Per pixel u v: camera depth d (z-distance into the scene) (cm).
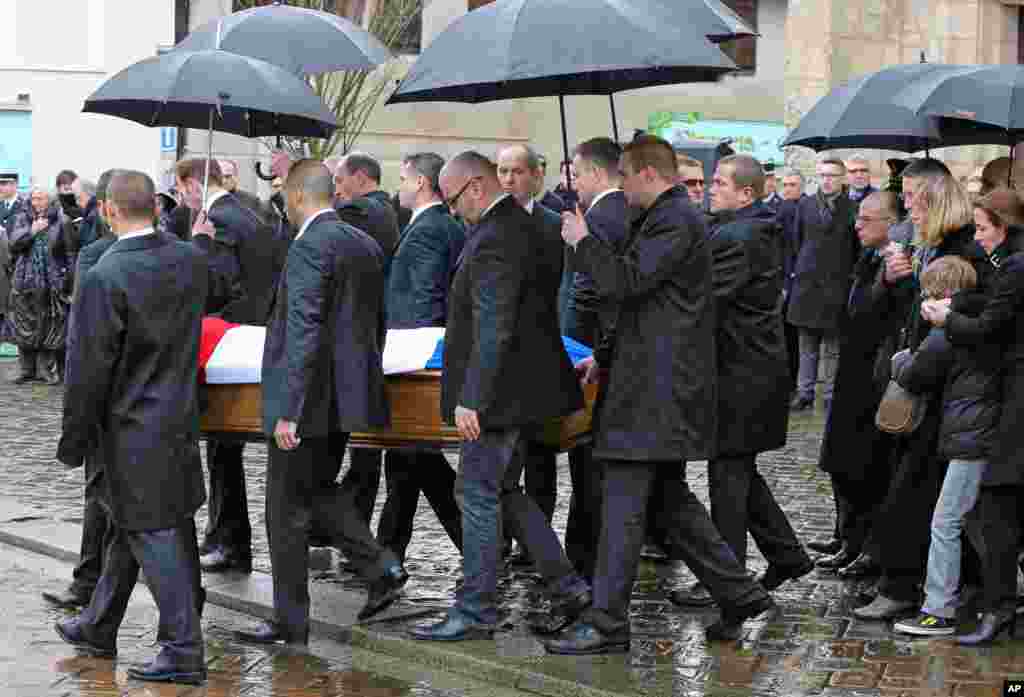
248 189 3281
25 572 1294
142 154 3653
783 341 1129
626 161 1013
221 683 1006
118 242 991
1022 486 1034
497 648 1049
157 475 989
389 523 1227
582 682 972
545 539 1070
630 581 1030
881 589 1116
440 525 1437
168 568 998
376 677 1023
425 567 1282
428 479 1187
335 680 1015
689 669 999
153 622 1151
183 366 1002
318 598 1187
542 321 1055
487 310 1021
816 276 2109
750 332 1105
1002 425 1030
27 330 2441
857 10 2478
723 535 1115
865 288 1202
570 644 1030
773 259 1116
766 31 3650
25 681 1000
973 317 1036
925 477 1095
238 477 1259
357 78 2938
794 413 2127
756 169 1114
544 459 1221
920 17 2475
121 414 988
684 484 1051
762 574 1245
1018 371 1027
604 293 990
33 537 1382
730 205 1115
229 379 1127
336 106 2948
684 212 1002
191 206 1270
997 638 1066
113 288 973
